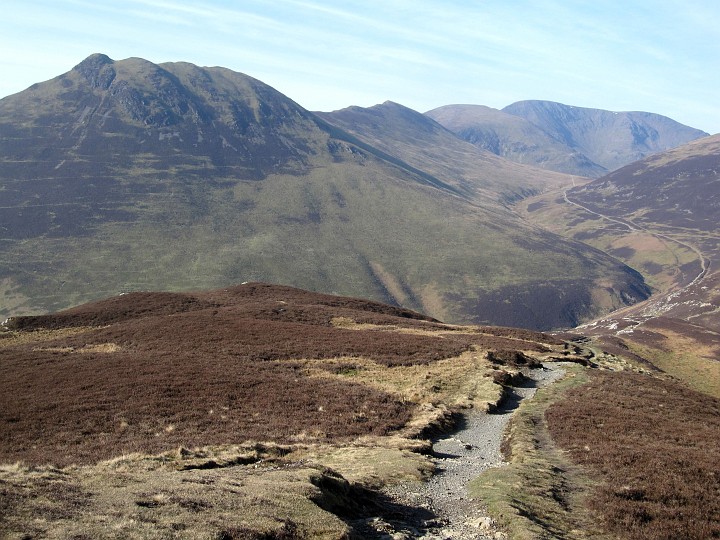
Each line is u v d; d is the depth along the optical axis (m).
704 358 154.38
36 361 60.78
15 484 19.34
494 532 20.92
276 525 17.69
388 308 133.00
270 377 53.88
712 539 21.17
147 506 18.33
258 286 140.50
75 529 15.56
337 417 41.50
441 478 28.78
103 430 36.56
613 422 40.34
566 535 21.06
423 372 61.22
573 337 175.38
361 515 22.41
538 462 30.84
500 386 54.84
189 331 80.06
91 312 103.88
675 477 27.59
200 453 30.28
